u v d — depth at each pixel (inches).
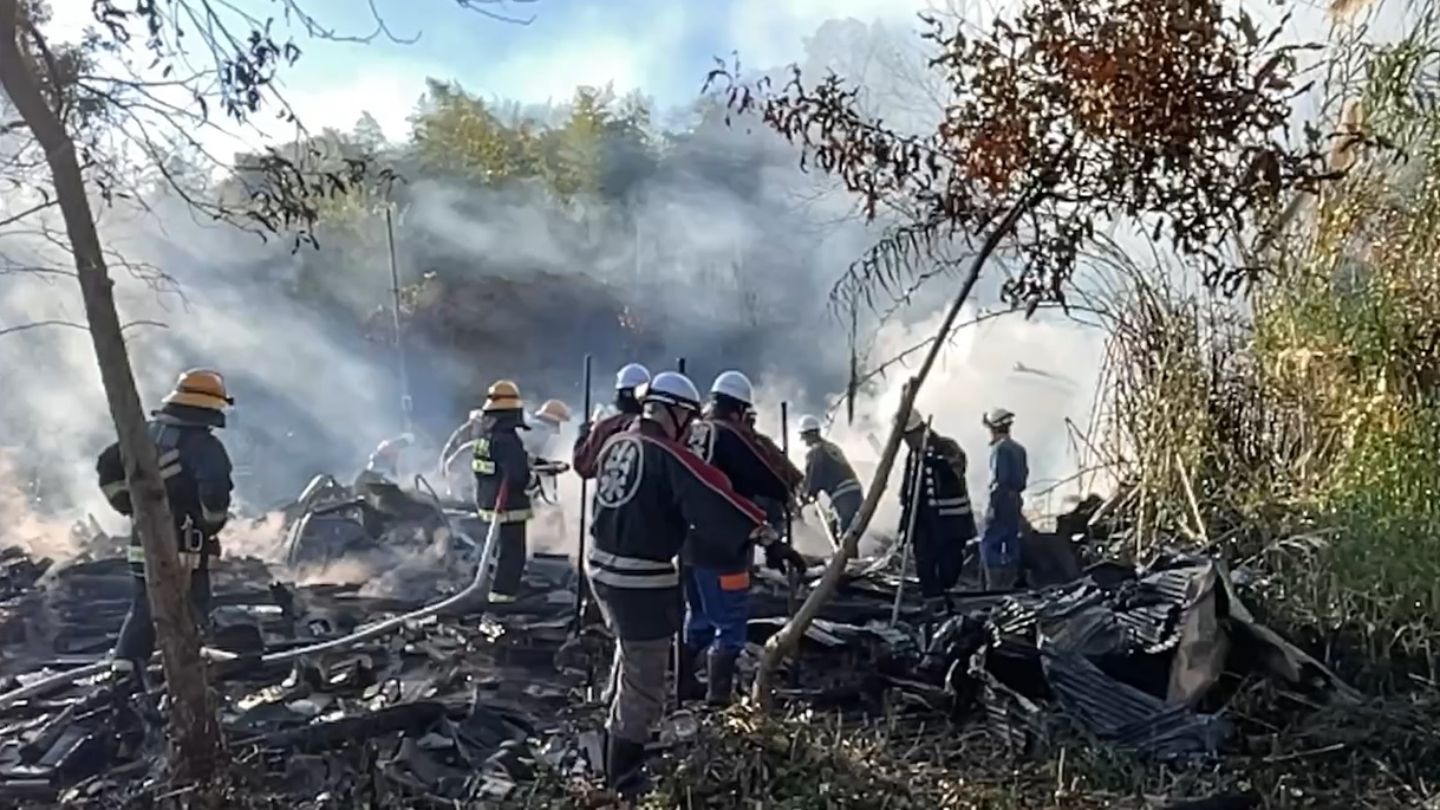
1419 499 282.2
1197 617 256.1
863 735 249.4
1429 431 289.1
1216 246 244.8
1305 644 279.9
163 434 280.1
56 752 247.3
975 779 229.5
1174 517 394.9
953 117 245.3
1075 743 240.5
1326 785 225.3
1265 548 319.3
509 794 227.5
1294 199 324.8
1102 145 235.9
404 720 255.3
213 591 399.9
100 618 369.1
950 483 399.5
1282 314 338.6
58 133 202.8
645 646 227.3
